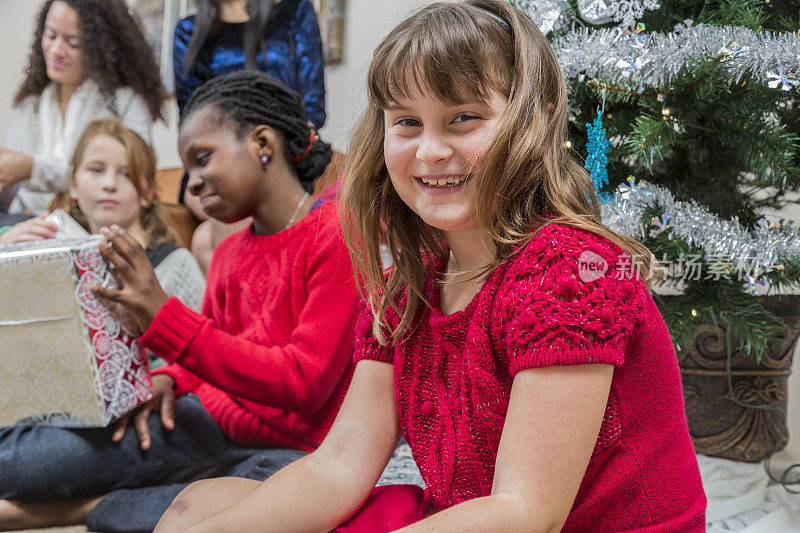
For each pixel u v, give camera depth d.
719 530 1.22
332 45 2.55
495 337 0.65
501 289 0.65
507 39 0.68
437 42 0.64
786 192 1.33
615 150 1.24
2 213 2.09
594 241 0.63
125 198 1.66
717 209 1.29
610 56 1.10
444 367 0.73
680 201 1.22
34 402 1.03
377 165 0.78
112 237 1.06
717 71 1.08
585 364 0.60
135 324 1.11
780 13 1.27
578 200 0.70
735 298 1.22
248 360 1.08
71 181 1.71
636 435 0.66
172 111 2.81
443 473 0.71
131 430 1.14
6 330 1.02
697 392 1.46
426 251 0.81
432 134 0.67
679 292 1.32
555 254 0.62
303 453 1.13
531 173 0.68
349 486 0.74
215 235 2.07
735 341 1.42
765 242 1.12
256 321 1.18
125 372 1.08
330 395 1.17
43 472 1.10
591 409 0.60
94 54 2.18
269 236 1.21
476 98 0.65
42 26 2.23
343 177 0.84
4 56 3.12
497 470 0.61
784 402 1.48
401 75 0.66
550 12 1.17
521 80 0.66
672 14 1.27
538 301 0.61
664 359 0.68
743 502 1.30
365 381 0.81
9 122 2.34
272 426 1.18
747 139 1.19
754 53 1.05
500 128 0.65
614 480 0.65
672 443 0.68
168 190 2.32
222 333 1.10
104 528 1.09
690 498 0.69
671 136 1.14
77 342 1.01
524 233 0.67
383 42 0.70
